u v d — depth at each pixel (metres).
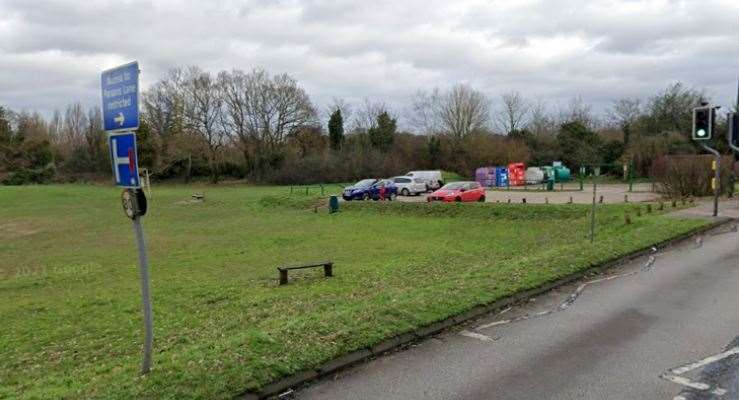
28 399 5.68
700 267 11.82
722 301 8.91
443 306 8.26
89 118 87.25
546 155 75.50
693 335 7.21
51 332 10.89
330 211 34.09
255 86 76.69
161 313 11.85
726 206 23.62
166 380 5.66
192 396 5.33
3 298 14.73
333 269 16.14
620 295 9.54
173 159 74.94
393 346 6.95
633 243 14.11
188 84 78.31
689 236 16.23
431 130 82.56
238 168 77.56
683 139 60.34
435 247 20.55
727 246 14.39
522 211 27.78
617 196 38.84
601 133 79.38
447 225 27.11
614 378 5.86
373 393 5.64
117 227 32.03
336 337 6.85
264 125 76.62
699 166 28.67
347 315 7.80
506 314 8.48
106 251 23.08
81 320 11.75
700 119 19.12
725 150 45.16
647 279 10.78
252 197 46.19
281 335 6.91
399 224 28.09
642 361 6.32
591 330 7.57
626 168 57.06
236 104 76.69
